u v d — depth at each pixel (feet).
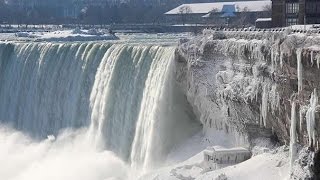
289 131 146.92
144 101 197.77
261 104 155.53
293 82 139.54
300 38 137.90
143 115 196.95
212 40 177.68
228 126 175.52
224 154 162.71
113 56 214.69
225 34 177.58
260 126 160.97
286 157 149.28
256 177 147.33
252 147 164.35
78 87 226.79
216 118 180.14
